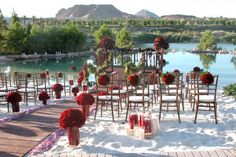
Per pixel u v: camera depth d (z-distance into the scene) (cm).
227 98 1141
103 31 5159
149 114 743
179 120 827
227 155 591
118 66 1465
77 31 4862
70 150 645
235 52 4075
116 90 982
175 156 592
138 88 1106
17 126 809
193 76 1032
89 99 866
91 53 4803
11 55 4069
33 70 2694
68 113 654
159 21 9756
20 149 646
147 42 7050
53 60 3728
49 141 683
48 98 1098
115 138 714
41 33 4522
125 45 3984
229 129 770
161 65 1502
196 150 630
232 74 2102
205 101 813
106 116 912
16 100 962
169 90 1005
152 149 644
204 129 768
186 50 4422
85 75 1373
